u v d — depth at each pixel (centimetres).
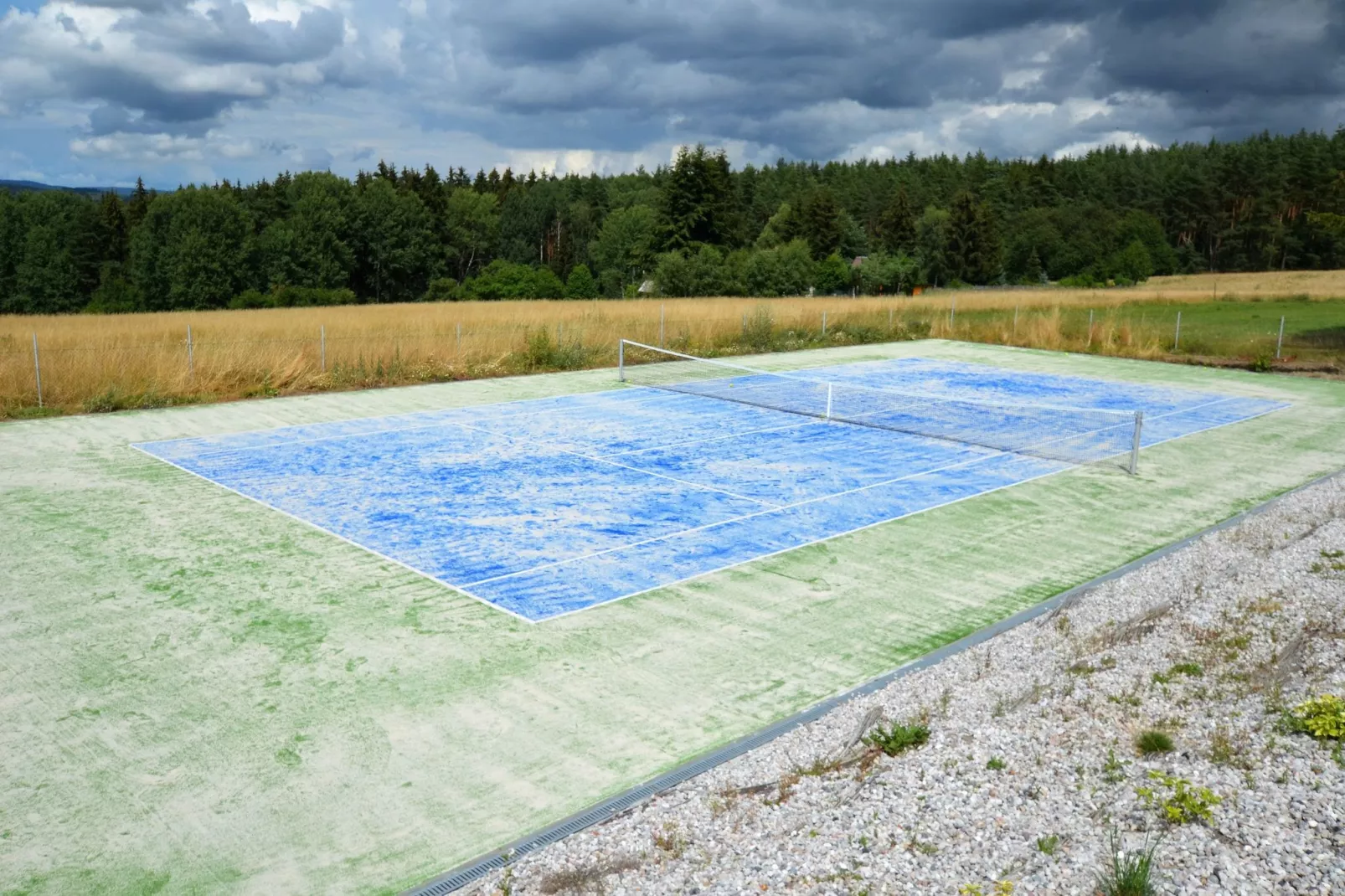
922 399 2170
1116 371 2714
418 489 1332
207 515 1195
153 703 714
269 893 503
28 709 702
